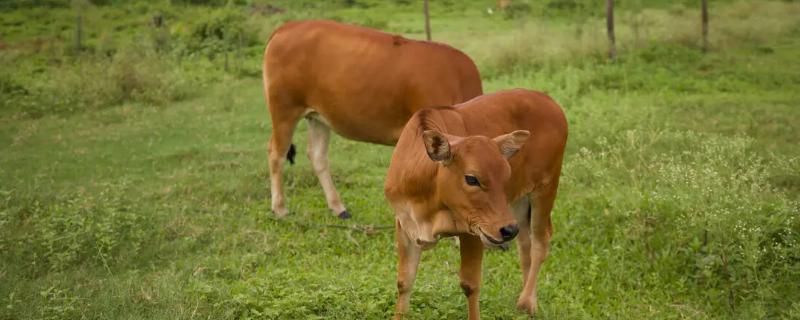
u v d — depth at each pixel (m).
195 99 16.95
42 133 13.55
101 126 14.19
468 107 5.84
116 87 16.73
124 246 7.77
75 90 16.67
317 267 7.27
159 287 6.47
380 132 8.37
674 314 6.37
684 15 24.86
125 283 6.63
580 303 6.49
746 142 10.02
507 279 7.08
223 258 7.48
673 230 7.55
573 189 9.30
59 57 21.75
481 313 6.12
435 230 5.22
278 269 6.96
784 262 6.80
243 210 9.10
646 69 17.08
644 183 8.83
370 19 27.44
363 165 11.17
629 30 21.89
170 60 20.08
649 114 12.86
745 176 7.67
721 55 18.72
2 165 11.17
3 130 13.88
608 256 7.35
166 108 15.95
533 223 6.38
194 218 8.69
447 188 4.97
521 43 19.53
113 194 9.37
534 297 6.35
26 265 7.26
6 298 6.28
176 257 7.60
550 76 17.08
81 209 8.55
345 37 8.34
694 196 7.47
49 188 9.65
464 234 5.23
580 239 7.88
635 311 6.46
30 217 8.52
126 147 12.48
